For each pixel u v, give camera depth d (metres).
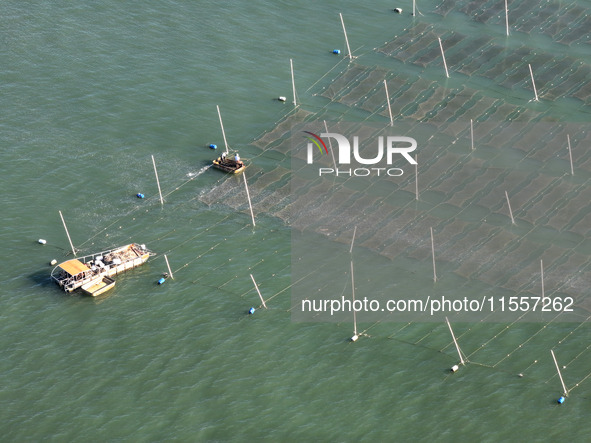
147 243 191.25
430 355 168.62
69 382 166.50
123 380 166.62
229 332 173.62
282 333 173.12
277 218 195.12
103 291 181.38
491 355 168.12
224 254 188.50
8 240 191.62
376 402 161.88
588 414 158.50
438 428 157.75
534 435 156.12
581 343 169.12
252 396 163.38
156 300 180.12
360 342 171.12
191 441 157.38
